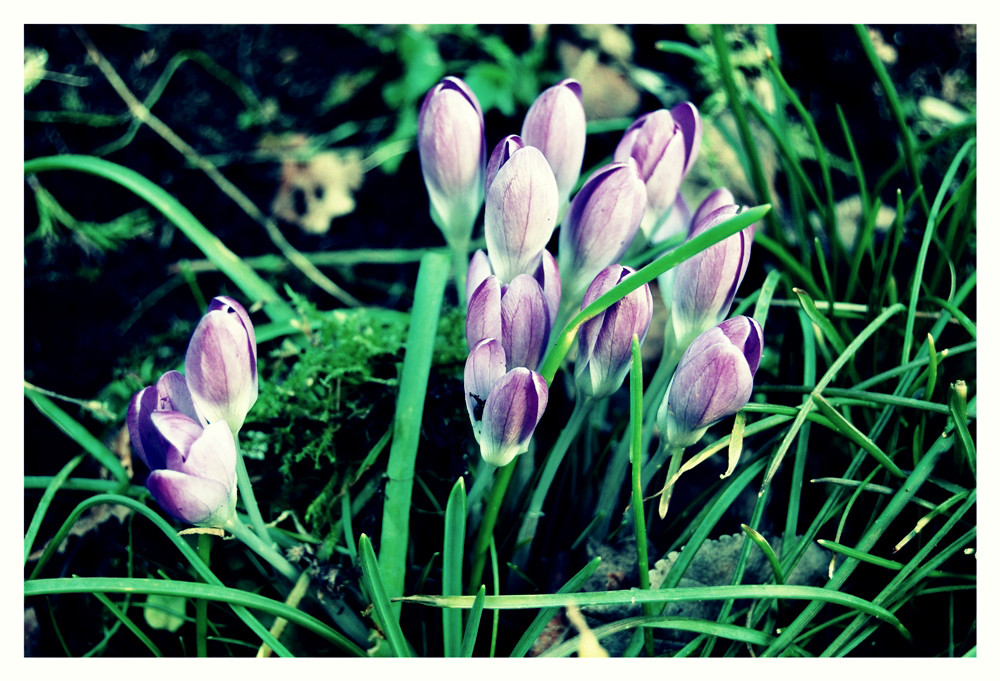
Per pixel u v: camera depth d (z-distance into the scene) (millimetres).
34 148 503
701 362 339
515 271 356
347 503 396
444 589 359
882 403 380
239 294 492
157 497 339
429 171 379
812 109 496
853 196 476
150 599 407
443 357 423
